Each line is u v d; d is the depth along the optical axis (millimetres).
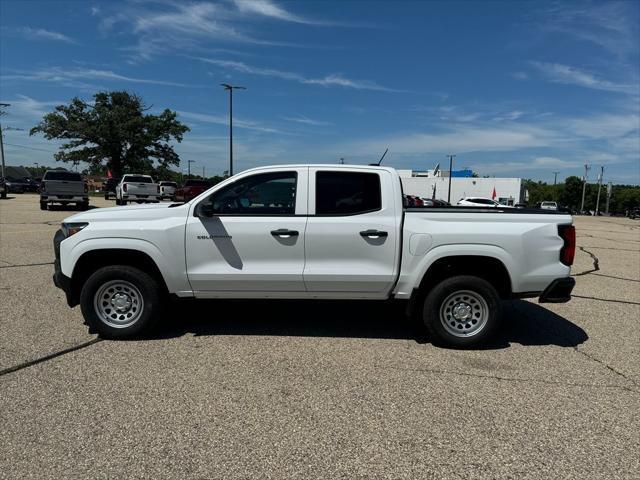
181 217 5129
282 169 5188
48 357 4668
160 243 5066
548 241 5125
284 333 5582
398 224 5090
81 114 58312
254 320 6059
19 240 12648
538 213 5238
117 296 5199
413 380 4348
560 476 2980
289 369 4523
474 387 4230
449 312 5184
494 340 5547
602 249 15992
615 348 5371
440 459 3131
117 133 57344
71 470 2920
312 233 5062
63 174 25078
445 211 5168
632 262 12656
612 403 3988
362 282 5129
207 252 5105
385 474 2963
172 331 5555
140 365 4527
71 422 3469
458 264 5258
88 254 5156
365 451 3199
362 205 5152
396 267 5109
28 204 30984
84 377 4234
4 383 4078
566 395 4117
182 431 3387
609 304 7496
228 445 3230
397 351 5090
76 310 6242
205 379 4250
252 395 3965
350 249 5090
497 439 3387
